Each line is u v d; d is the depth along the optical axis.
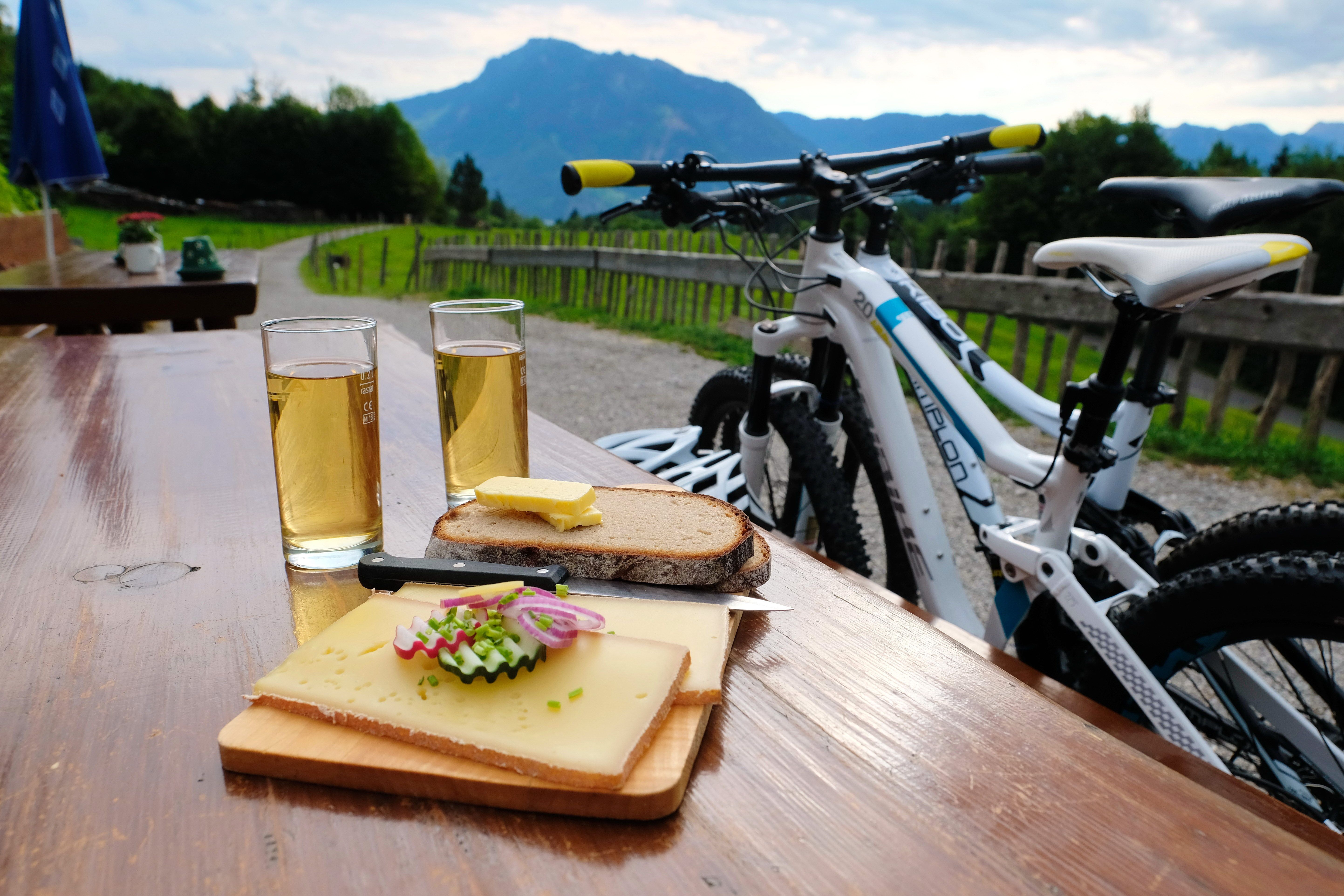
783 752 0.54
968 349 1.60
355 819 0.48
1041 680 1.06
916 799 0.49
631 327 9.04
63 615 0.72
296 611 0.73
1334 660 1.44
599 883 0.43
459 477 0.96
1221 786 0.84
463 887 0.42
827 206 1.69
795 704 0.59
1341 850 0.72
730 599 0.73
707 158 1.59
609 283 10.06
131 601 0.75
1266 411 4.62
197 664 0.64
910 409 5.25
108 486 1.07
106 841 0.46
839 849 0.45
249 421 1.36
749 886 0.42
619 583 0.76
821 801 0.49
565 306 10.73
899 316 1.57
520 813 0.48
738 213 1.74
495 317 0.92
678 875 0.43
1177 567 1.42
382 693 0.56
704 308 8.66
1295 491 4.04
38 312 3.44
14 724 0.56
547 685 0.56
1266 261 0.99
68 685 0.61
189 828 0.47
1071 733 0.56
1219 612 1.10
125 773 0.52
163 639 0.68
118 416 1.38
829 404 1.89
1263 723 1.27
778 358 2.18
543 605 0.59
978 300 5.88
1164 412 5.66
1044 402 1.46
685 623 0.67
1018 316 5.72
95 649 0.67
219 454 1.19
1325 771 1.18
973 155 1.88
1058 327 6.03
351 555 0.83
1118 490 1.58
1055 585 1.31
